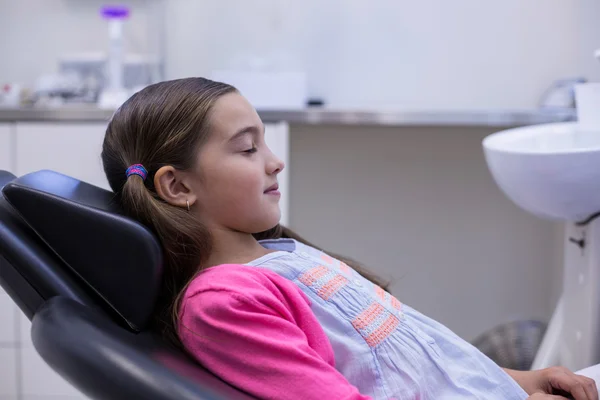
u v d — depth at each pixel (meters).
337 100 2.23
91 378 0.62
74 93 2.06
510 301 2.30
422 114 1.85
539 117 1.83
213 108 0.79
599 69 2.11
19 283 0.73
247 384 0.67
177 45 2.23
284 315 0.71
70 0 2.23
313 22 2.21
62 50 2.25
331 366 0.69
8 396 1.73
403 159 2.26
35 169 1.84
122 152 0.81
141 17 2.22
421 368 0.78
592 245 1.22
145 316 0.73
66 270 0.75
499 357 1.80
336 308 0.79
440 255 2.29
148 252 0.72
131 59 2.14
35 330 0.66
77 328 0.65
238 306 0.68
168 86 0.82
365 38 2.21
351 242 2.30
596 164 1.10
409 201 2.28
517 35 2.18
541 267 2.28
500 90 2.20
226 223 0.80
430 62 2.21
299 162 2.28
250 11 2.21
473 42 2.19
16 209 0.73
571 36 2.16
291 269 0.80
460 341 0.86
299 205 2.30
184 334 0.71
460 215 2.27
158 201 0.77
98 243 0.72
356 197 2.28
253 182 0.78
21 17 2.24
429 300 2.31
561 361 1.46
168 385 0.61
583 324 1.27
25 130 1.83
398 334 0.80
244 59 2.22
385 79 2.22
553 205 1.20
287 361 0.67
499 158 1.25
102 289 0.73
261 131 0.82
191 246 0.76
